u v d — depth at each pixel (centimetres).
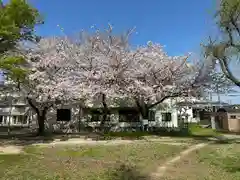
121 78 2433
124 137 2333
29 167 1059
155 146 1703
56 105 2769
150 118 3372
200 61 2548
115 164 1170
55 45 2505
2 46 1727
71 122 3206
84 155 1429
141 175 958
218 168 1091
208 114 4406
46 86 2317
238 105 3884
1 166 1061
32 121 3225
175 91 2606
